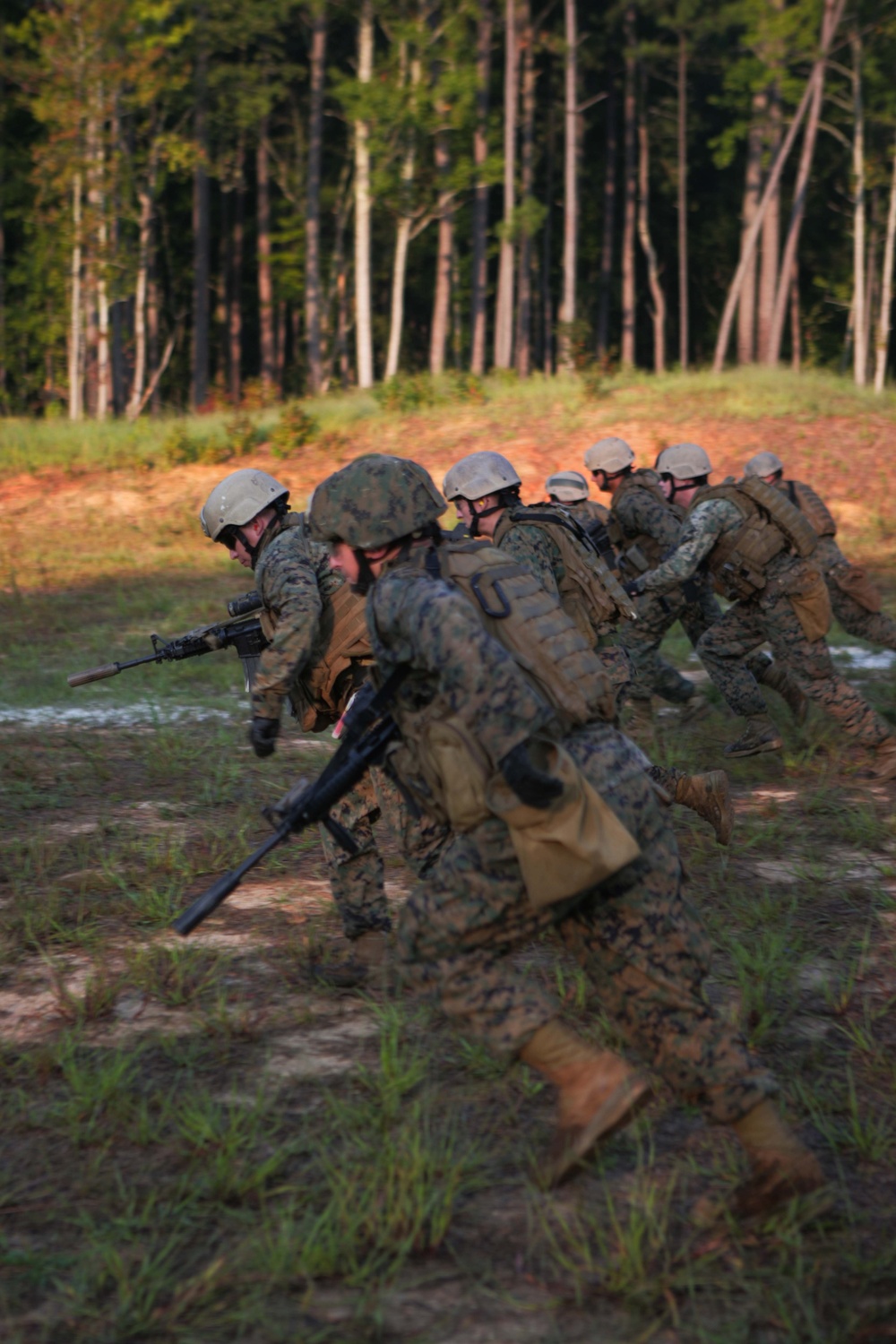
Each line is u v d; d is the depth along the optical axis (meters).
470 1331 5.47
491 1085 7.52
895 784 14.80
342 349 102.81
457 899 6.04
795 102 82.56
